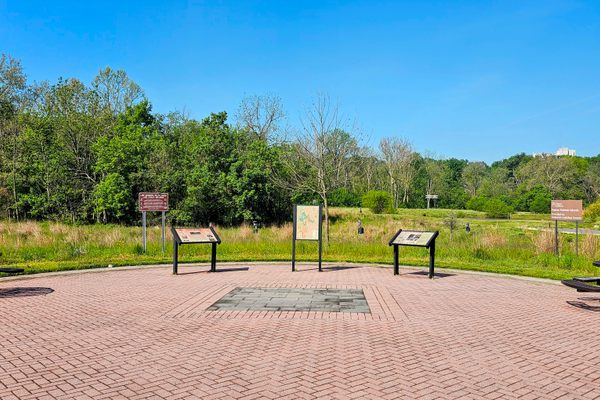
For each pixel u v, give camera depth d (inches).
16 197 1488.7
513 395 186.5
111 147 1477.6
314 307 351.6
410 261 647.1
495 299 395.2
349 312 335.6
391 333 280.5
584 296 413.1
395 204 2844.5
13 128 1572.3
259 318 316.5
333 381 199.6
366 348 248.5
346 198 2271.2
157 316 321.1
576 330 293.3
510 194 3132.4
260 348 247.6
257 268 583.8
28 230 927.0
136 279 489.1
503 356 237.8
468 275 540.7
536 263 634.8
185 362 223.9
